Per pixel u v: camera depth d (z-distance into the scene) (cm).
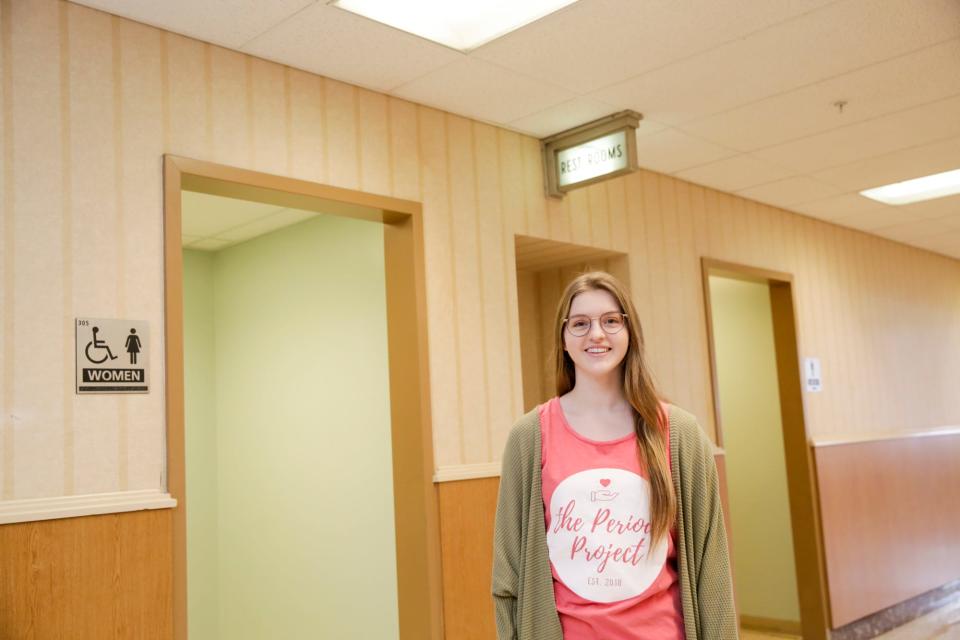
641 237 525
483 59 361
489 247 430
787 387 642
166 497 298
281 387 538
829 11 336
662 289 534
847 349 707
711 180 565
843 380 694
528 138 462
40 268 280
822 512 622
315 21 320
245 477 561
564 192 466
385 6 318
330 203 371
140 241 305
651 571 171
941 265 884
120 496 288
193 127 324
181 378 308
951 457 802
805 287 667
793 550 639
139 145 309
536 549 178
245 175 336
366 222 490
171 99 319
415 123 405
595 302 183
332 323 506
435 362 396
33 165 282
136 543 289
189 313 584
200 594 567
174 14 309
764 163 530
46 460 275
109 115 302
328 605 494
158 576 293
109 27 305
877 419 730
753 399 669
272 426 543
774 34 352
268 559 538
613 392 185
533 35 342
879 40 364
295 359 529
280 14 313
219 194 349
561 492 178
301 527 516
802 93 418
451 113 422
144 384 300
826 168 546
